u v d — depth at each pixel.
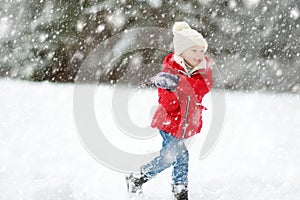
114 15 22.64
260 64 22.95
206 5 23.19
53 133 9.88
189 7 23.17
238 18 23.20
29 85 19.20
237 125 11.93
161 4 22.98
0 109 12.63
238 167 7.66
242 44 23.19
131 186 5.90
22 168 7.01
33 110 12.80
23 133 9.69
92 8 22.42
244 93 20.50
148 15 22.98
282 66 22.78
